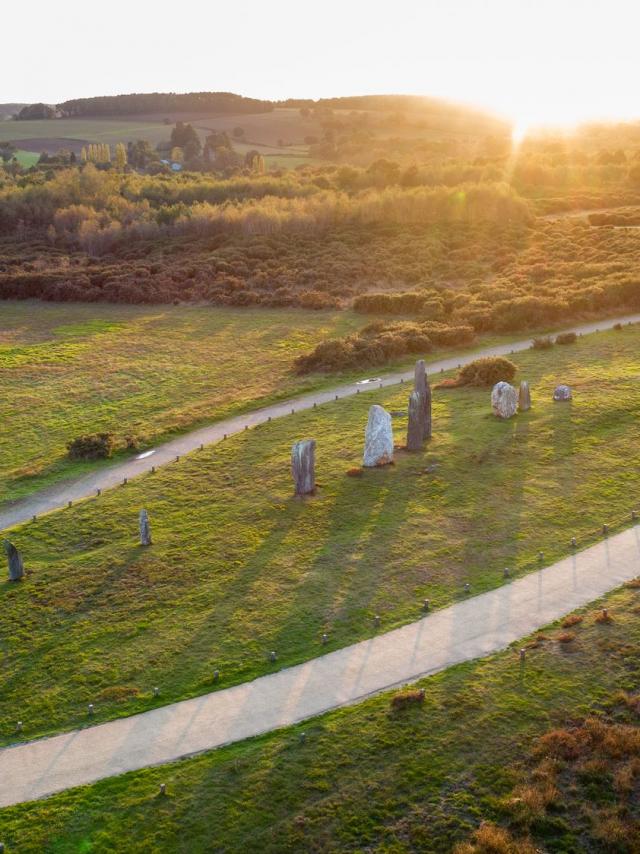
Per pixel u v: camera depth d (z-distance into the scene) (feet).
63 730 100.32
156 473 178.50
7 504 171.42
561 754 90.63
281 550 139.64
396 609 120.37
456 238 409.28
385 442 169.07
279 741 95.40
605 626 112.57
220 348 273.13
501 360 220.84
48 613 126.31
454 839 81.61
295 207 452.35
